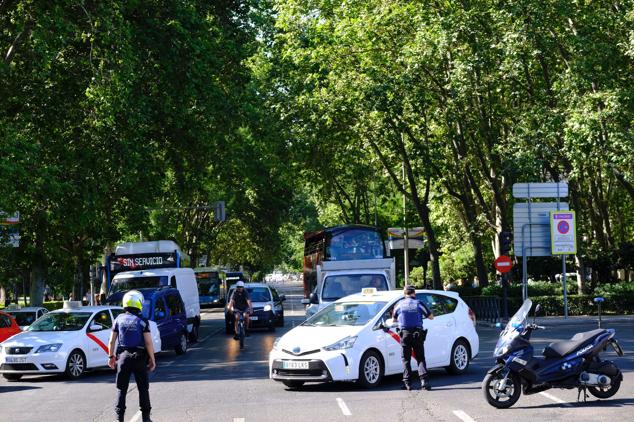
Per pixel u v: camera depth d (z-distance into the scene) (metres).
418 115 42.94
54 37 27.66
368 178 60.44
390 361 17.69
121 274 33.47
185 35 31.67
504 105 43.38
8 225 32.78
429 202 55.53
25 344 21.20
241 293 29.80
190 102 34.41
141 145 34.19
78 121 32.34
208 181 40.47
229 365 23.36
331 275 27.80
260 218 72.00
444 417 13.34
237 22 37.62
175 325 27.39
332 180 58.38
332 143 48.25
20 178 27.69
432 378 18.91
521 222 42.03
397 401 15.23
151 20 31.31
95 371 23.55
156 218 61.12
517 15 36.41
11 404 16.78
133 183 35.06
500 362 14.40
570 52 38.25
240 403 15.66
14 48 28.67
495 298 40.84
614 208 57.28
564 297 40.19
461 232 57.03
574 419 12.80
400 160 49.91
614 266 47.34
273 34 46.34
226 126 36.00
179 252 36.78
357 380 17.33
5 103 30.91
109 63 28.77
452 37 37.56
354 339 17.11
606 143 35.53
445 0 40.53
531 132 38.31
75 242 43.16
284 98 45.19
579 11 37.00
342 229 36.28
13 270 46.12
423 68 40.59
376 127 43.53
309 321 18.39
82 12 28.52
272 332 38.81
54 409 15.82
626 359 21.78
